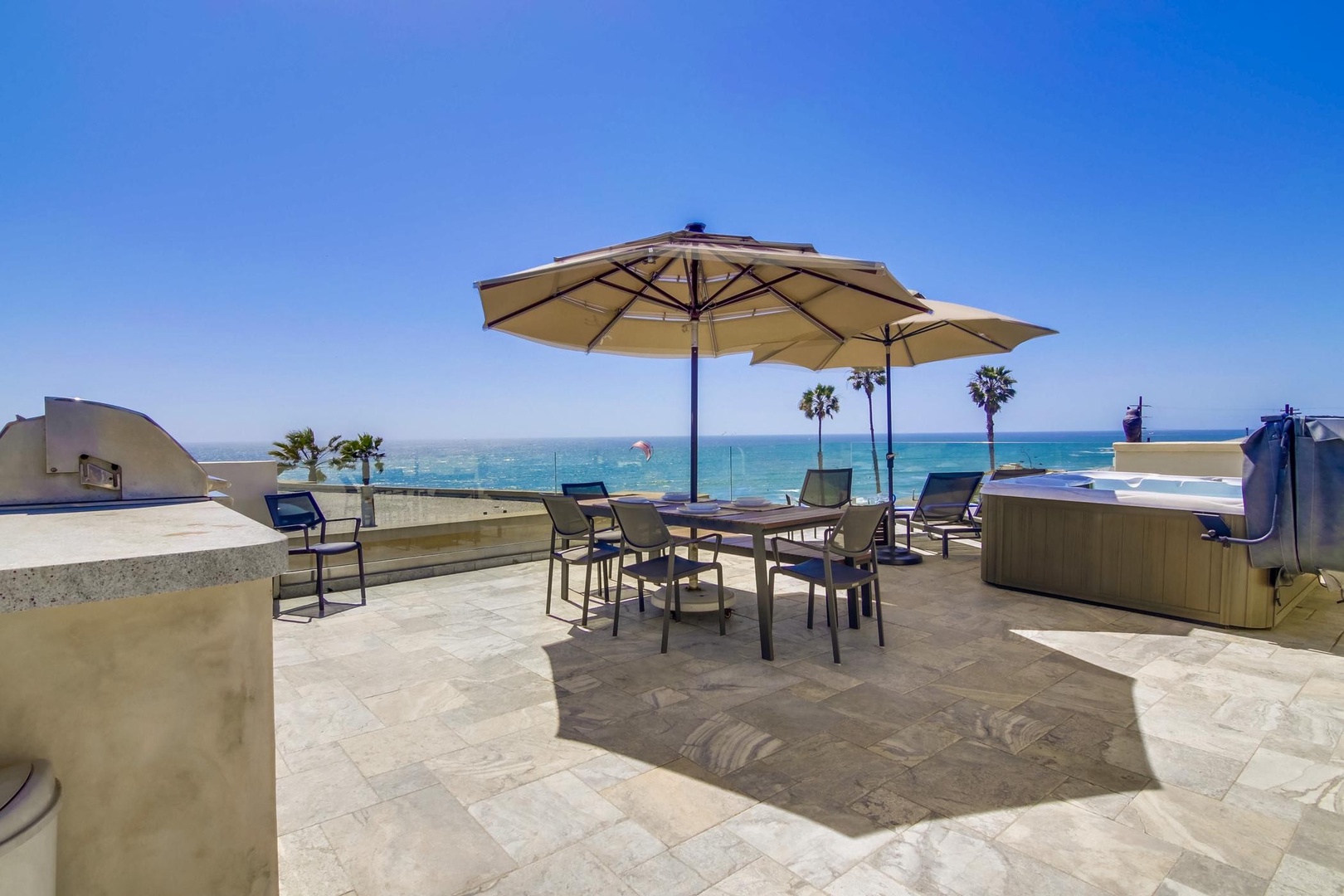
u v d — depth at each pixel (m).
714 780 2.26
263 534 0.96
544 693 3.07
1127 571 4.41
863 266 3.29
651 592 5.12
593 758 2.42
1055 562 4.77
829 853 1.84
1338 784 2.20
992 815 2.03
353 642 3.88
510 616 4.46
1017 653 3.58
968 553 6.65
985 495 5.24
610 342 5.32
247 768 1.10
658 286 4.98
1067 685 3.10
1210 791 2.16
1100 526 4.53
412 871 1.78
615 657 3.58
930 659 3.50
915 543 7.30
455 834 1.95
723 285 4.69
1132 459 7.20
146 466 1.57
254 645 1.11
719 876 1.74
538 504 6.67
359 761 2.42
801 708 2.87
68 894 0.94
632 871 1.77
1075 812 2.04
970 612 4.43
